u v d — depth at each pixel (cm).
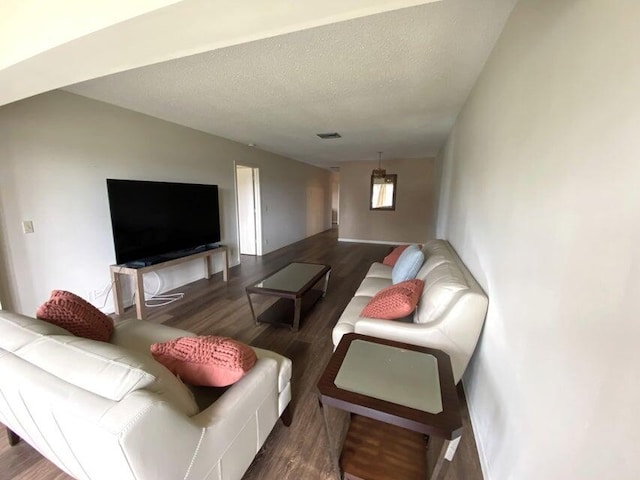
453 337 147
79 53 124
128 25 103
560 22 87
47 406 77
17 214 224
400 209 721
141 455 69
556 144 85
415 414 97
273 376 129
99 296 284
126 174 299
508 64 137
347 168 751
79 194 261
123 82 225
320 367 208
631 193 54
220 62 191
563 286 77
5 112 213
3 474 125
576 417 68
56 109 240
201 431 89
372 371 120
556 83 87
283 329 265
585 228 68
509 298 115
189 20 99
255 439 120
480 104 199
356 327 162
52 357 88
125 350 92
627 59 57
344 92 246
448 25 150
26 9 123
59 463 101
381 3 91
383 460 125
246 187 571
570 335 72
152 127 323
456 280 164
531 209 100
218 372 109
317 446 141
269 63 193
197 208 371
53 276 248
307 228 817
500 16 141
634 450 51
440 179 493
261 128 379
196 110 300
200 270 414
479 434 141
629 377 53
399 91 244
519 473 95
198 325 273
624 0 58
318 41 166
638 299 51
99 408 71
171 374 99
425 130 385
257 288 267
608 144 61
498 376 122
